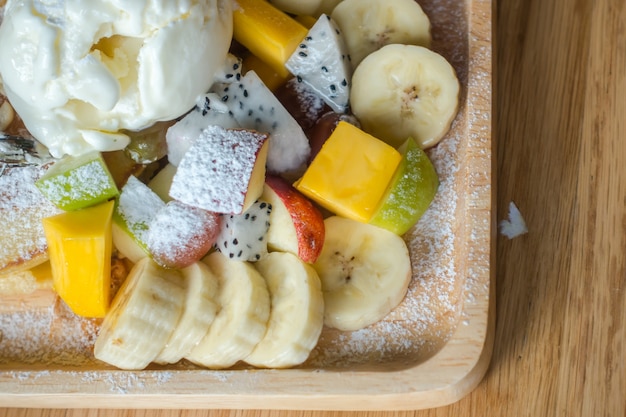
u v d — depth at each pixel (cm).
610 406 33
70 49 30
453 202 33
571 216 34
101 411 33
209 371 32
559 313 33
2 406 33
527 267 34
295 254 33
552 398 33
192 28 31
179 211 32
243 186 32
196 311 32
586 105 35
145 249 33
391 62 34
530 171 34
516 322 33
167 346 32
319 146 34
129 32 31
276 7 35
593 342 33
